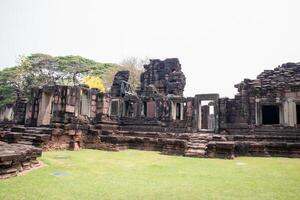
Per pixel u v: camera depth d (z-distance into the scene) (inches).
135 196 277.3
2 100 2194.9
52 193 280.5
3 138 816.9
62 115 889.5
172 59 1702.8
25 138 793.6
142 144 924.6
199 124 1152.2
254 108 1103.0
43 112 1001.5
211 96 1139.9
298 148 746.8
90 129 954.7
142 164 531.8
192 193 296.0
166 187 323.0
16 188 295.7
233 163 579.2
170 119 1210.6
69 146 867.4
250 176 411.2
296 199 277.7
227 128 1071.0
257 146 769.6
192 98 1182.3
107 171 432.5
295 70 1095.6
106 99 1095.0
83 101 1055.6
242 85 1147.3
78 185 321.1
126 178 374.3
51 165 476.1
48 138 791.7
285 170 480.4
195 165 534.3
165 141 784.3
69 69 2464.3
